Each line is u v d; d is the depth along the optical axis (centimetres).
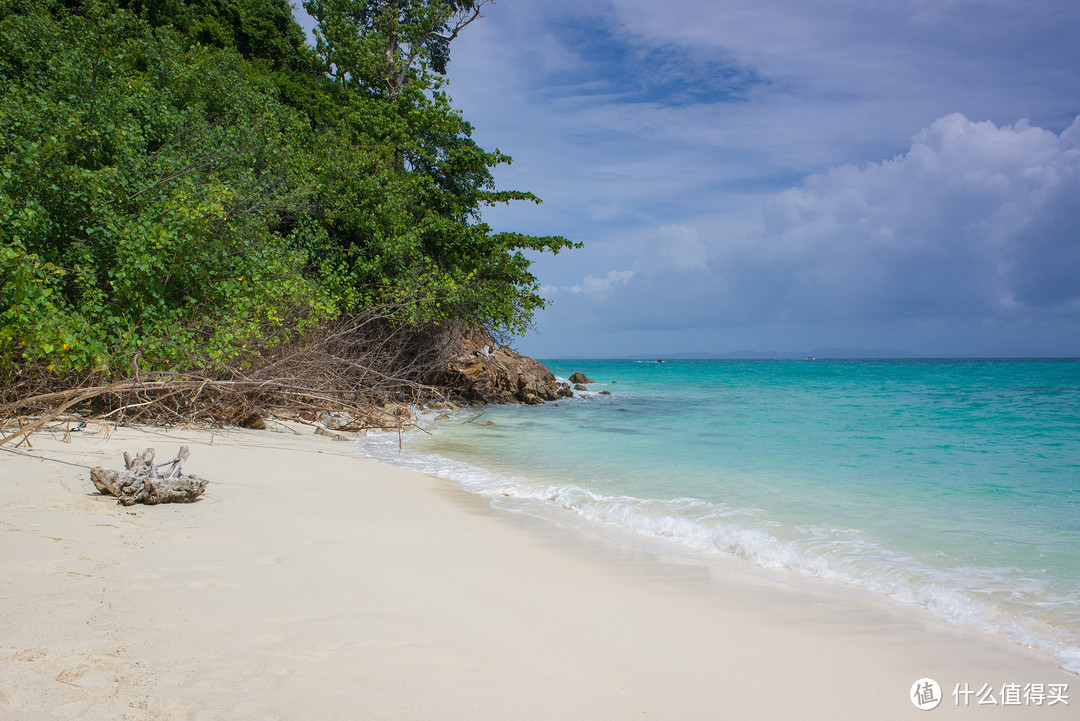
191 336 1096
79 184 1078
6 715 234
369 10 3188
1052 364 11925
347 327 1769
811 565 556
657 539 639
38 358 906
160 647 306
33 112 1141
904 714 303
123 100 1380
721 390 3572
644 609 429
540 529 654
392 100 2667
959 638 407
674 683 319
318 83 2959
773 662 355
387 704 269
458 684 294
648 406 2405
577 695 295
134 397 1091
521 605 416
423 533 591
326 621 357
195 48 2012
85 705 246
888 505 797
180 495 601
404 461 1102
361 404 1681
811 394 3166
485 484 902
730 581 509
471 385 2373
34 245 1005
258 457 943
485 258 2267
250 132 1689
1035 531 676
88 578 387
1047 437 1483
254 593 390
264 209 1548
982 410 2228
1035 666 367
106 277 1097
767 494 859
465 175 2544
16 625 313
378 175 2086
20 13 1766
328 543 523
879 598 484
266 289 1270
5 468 656
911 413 2095
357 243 1975
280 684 279
